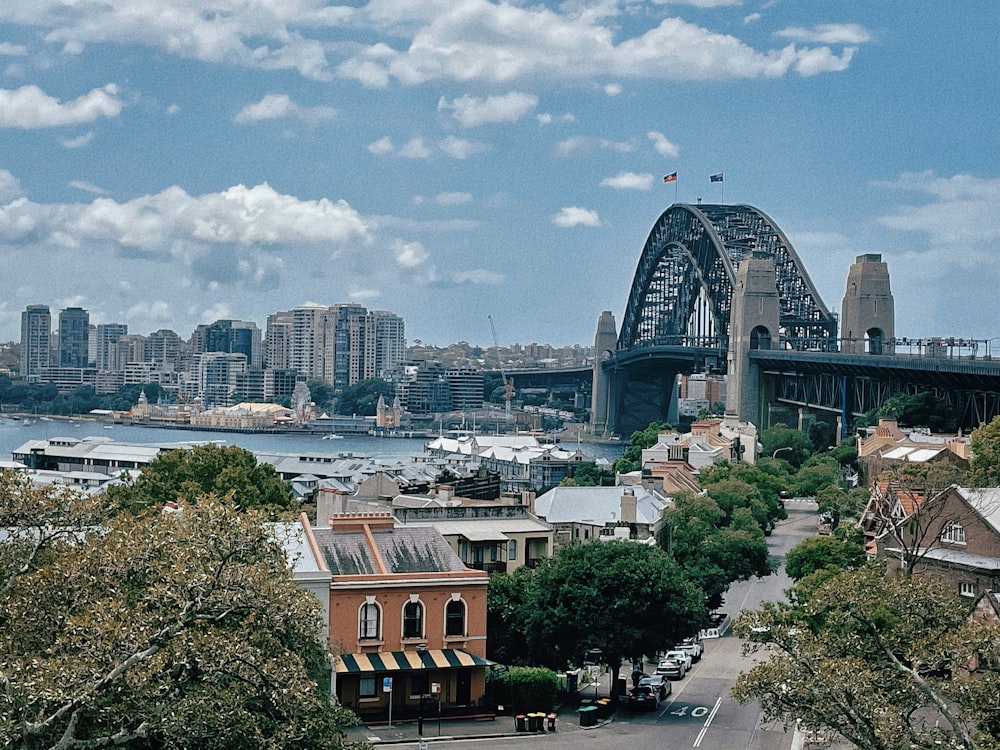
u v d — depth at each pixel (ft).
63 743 173.27
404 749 314.76
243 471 504.02
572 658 390.83
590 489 592.60
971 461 605.31
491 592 393.70
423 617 348.18
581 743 324.80
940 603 230.27
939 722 280.51
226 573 194.80
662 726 347.77
